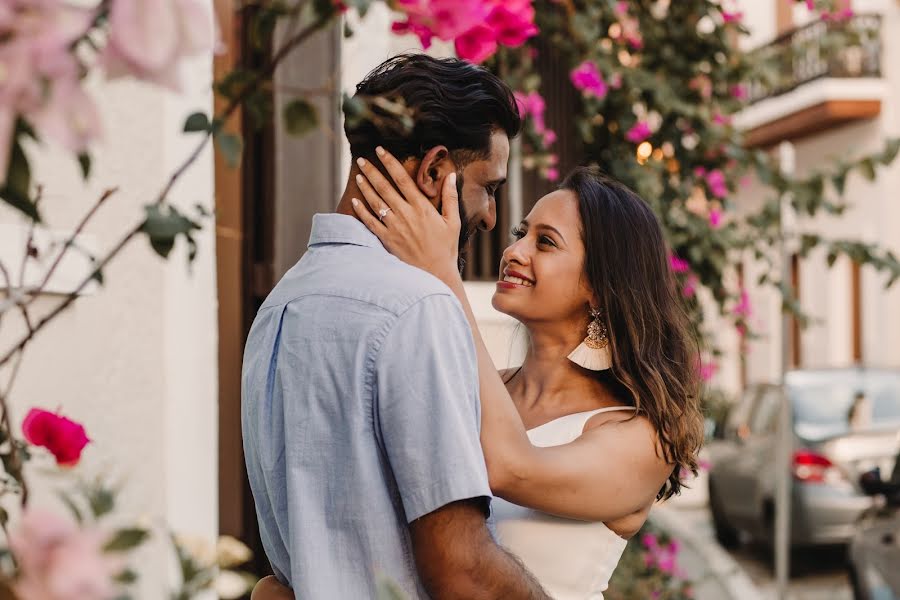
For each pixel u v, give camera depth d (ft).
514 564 5.91
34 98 3.05
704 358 25.93
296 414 6.07
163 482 11.03
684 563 34.68
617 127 22.04
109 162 10.67
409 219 6.69
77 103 3.09
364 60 14.53
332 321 6.09
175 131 11.16
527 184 21.42
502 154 6.92
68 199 10.42
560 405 8.70
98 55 3.28
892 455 32.01
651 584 20.12
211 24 3.23
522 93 20.27
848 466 32.01
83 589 3.16
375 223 6.75
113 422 10.68
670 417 8.18
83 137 3.11
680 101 22.17
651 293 8.59
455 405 5.80
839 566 34.06
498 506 8.26
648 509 8.34
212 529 11.85
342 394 5.95
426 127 6.63
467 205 6.91
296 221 14.69
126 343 10.80
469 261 20.16
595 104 21.61
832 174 22.30
